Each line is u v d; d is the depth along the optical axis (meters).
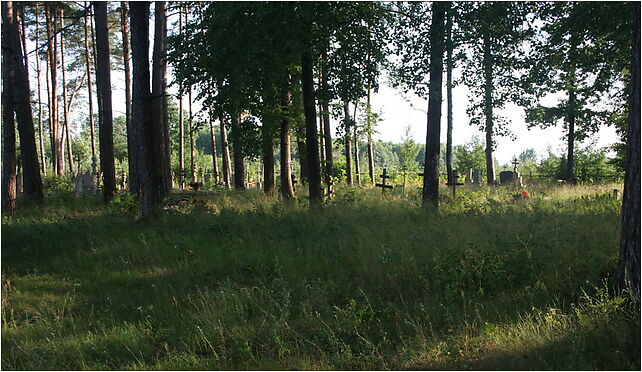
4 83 16.47
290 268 8.68
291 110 17.20
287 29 12.52
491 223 10.24
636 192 6.13
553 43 14.66
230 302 7.23
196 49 13.92
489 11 12.30
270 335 6.33
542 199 15.52
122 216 14.97
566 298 6.66
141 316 7.35
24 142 18.48
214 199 18.34
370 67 14.36
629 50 15.38
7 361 6.04
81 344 6.42
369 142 31.25
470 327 6.16
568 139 26.73
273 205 13.94
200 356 6.08
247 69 13.72
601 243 8.10
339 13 13.48
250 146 17.73
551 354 5.29
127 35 23.14
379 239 9.66
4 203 16.19
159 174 14.30
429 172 14.11
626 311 5.85
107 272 9.51
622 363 5.07
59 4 26.94
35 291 8.72
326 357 5.82
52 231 12.28
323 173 24.03
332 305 7.38
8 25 17.11
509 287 7.25
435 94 13.34
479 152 42.66
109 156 19.50
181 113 31.41
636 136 6.12
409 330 6.35
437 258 7.96
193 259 9.83
